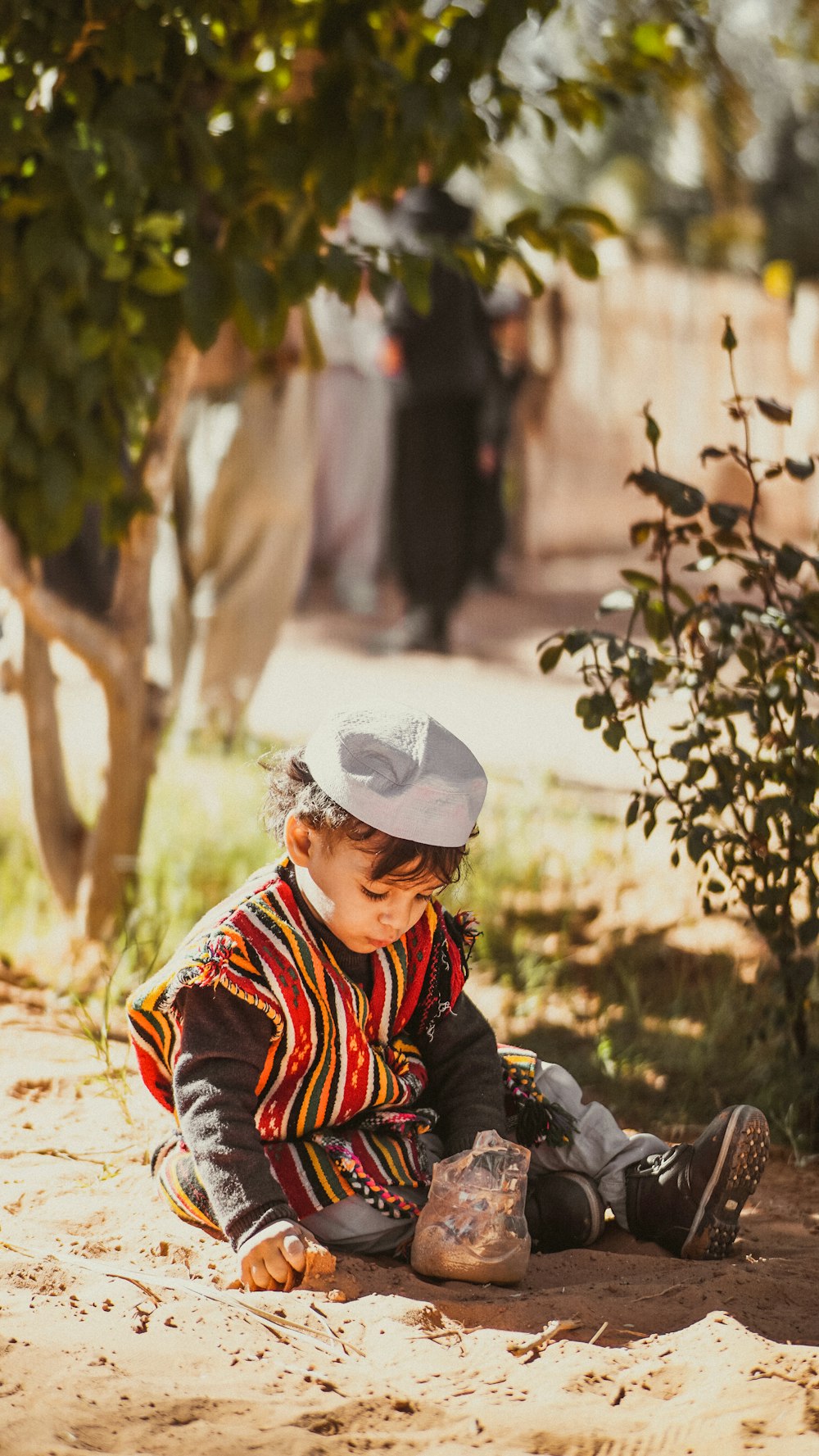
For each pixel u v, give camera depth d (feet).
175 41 12.53
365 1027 8.18
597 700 10.78
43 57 12.10
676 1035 12.75
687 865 16.74
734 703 10.81
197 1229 8.38
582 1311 7.43
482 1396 6.56
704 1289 7.74
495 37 12.53
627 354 44.78
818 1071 11.03
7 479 12.98
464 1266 7.81
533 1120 8.75
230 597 21.93
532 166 48.98
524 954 14.83
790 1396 6.44
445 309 28.78
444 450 30.14
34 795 14.85
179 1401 6.28
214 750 21.40
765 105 47.37
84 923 14.58
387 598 38.83
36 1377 6.44
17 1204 8.70
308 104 12.88
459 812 7.50
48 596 13.48
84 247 12.17
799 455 44.60
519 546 44.01
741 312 45.11
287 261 12.68
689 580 39.78
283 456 21.79
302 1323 7.19
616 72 15.24
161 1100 8.61
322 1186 8.07
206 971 7.75
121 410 13.58
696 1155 8.45
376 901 7.66
